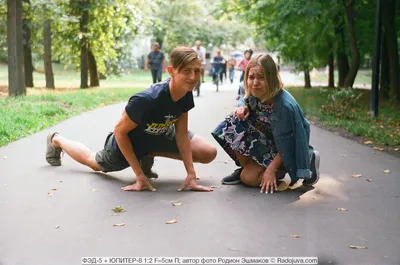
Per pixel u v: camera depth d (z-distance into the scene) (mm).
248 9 22797
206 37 42969
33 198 4605
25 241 3574
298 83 32781
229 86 27031
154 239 3619
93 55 22781
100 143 7543
